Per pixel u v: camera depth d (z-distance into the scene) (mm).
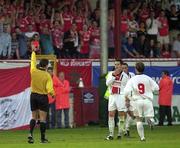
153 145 45656
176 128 70188
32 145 46812
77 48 81000
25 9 79688
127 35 84188
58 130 67000
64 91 70375
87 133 62312
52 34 79625
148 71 77875
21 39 77312
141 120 49938
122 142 48906
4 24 76188
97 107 74875
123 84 52375
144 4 88938
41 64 49312
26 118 70125
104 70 73688
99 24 82875
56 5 82750
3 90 69312
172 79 78562
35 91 49312
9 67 70125
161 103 75000
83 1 85750
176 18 90875
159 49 86250
